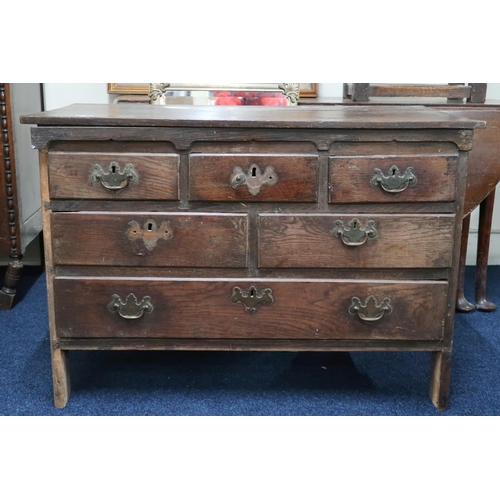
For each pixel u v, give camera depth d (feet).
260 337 5.67
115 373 6.65
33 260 10.11
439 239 5.49
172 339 5.70
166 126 5.25
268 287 5.55
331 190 5.37
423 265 5.53
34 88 9.00
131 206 5.43
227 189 5.37
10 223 8.16
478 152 7.68
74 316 5.62
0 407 5.87
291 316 5.61
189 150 5.32
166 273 5.56
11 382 6.37
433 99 9.19
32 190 8.95
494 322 8.20
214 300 5.57
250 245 5.49
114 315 5.62
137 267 5.54
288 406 5.97
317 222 5.42
